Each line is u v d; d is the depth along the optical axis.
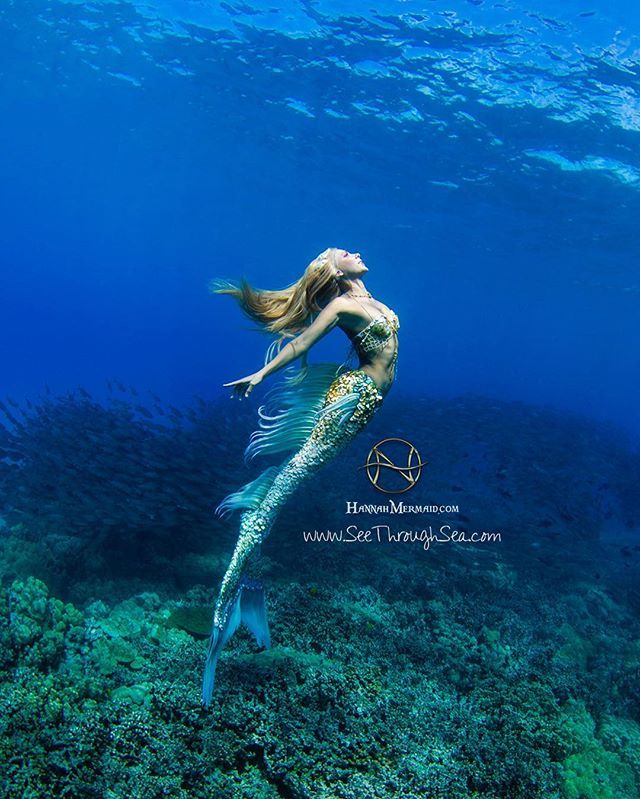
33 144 53.25
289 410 3.10
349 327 2.90
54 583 8.21
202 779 4.21
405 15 15.66
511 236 36.66
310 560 9.88
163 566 9.05
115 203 83.06
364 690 5.53
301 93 22.91
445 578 10.07
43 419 13.27
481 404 26.06
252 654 5.86
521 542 13.58
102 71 27.78
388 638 7.23
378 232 49.25
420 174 28.42
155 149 42.56
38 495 10.20
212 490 10.80
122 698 5.02
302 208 48.50
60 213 112.88
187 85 26.25
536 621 9.63
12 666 5.28
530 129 19.95
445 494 15.40
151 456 10.97
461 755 5.03
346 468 14.52
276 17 17.95
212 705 4.75
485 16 14.66
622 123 17.89
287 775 4.33
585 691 7.40
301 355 2.82
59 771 4.03
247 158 36.47
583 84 16.38
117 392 34.91
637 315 62.62
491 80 17.64
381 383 2.97
